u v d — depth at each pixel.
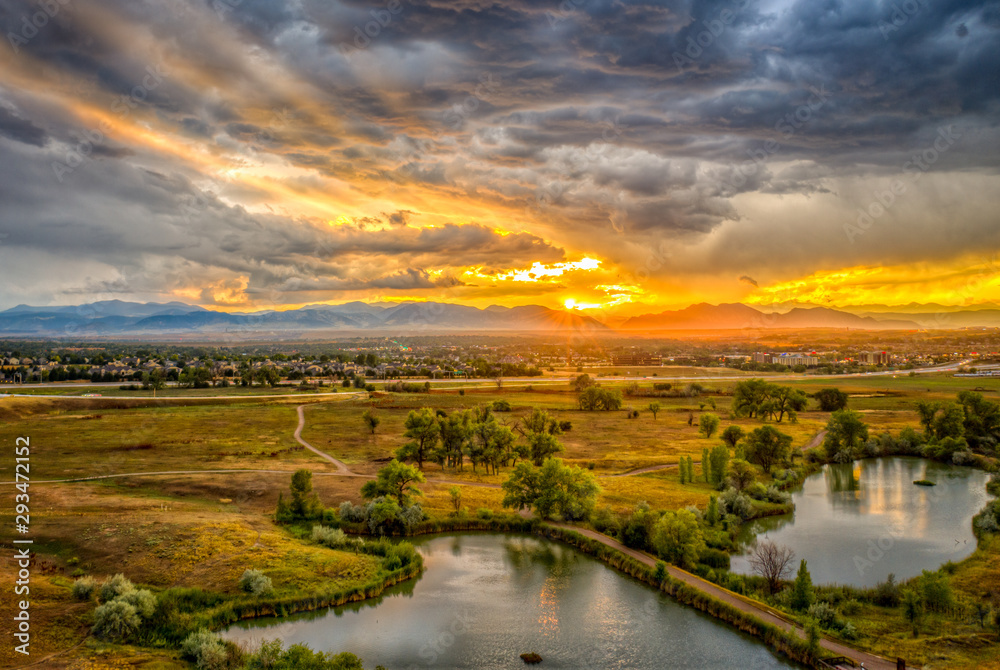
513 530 89.75
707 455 114.44
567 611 63.41
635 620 61.44
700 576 70.44
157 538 71.94
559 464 93.00
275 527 82.31
